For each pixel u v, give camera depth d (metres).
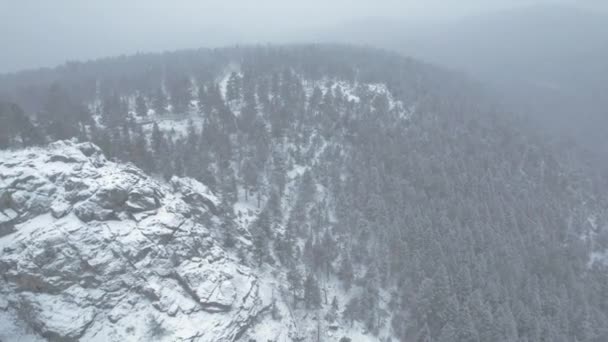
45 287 48.41
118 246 53.38
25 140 68.81
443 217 77.12
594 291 71.94
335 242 72.88
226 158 85.50
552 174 104.50
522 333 59.97
